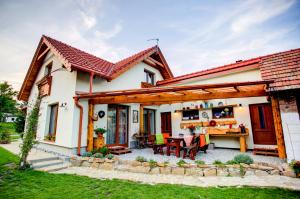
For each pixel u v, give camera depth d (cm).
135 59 1105
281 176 518
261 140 885
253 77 923
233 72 989
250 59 923
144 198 394
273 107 640
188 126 1117
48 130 1002
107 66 1087
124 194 416
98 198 395
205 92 704
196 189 441
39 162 696
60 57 827
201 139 789
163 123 1322
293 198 381
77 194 416
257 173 537
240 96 658
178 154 767
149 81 1345
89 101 835
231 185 467
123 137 1031
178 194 413
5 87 3109
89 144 795
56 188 452
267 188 438
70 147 757
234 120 980
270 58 827
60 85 927
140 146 1066
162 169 586
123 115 1051
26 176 539
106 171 620
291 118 603
